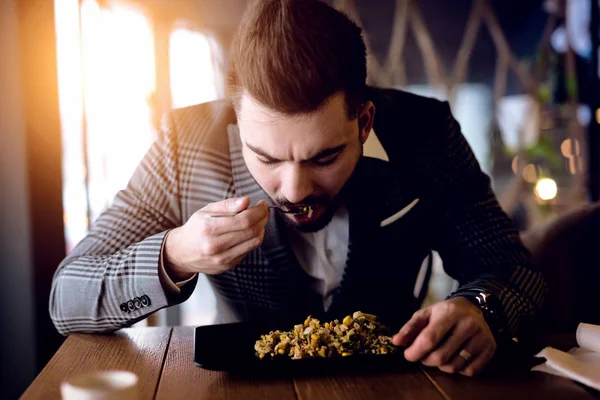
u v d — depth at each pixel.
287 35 0.93
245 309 1.40
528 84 3.17
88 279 1.17
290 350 1.02
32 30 1.83
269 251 1.28
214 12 3.39
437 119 1.36
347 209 1.28
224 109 1.39
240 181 1.31
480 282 1.14
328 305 1.37
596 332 1.07
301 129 0.94
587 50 2.91
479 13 3.09
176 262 1.09
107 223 1.32
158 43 2.92
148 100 2.86
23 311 1.87
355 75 0.97
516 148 3.30
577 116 2.94
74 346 1.14
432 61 3.01
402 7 2.92
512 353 1.08
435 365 0.95
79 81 2.26
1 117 1.82
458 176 1.36
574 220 1.71
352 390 0.90
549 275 1.67
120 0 2.76
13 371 1.88
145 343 1.16
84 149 2.30
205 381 0.95
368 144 1.29
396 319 1.34
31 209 1.85
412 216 1.35
